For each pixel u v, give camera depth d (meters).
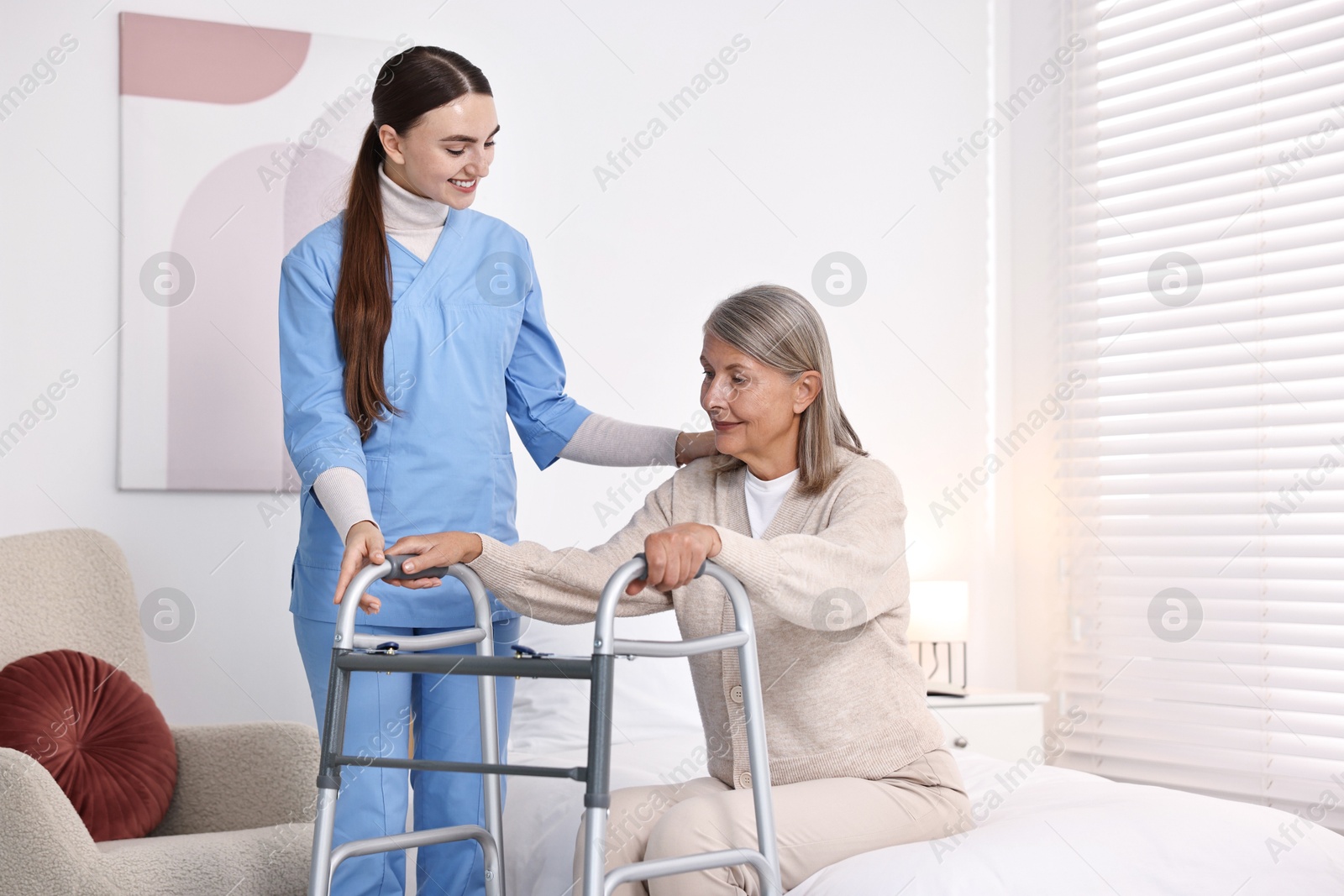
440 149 1.66
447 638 1.46
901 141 3.55
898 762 1.49
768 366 1.55
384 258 1.69
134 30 2.69
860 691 1.49
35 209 2.62
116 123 2.69
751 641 1.28
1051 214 3.62
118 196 2.68
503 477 1.80
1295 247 2.99
